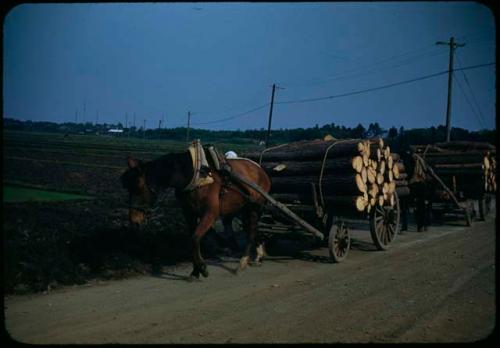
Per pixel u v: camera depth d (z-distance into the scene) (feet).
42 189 60.95
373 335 16.11
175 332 16.15
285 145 33.37
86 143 219.41
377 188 30.58
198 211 24.03
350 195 28.37
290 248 33.71
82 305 19.01
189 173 22.98
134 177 22.82
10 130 375.04
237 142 281.74
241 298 20.51
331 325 17.11
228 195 25.00
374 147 30.94
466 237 39.68
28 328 16.25
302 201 29.78
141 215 22.99
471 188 48.21
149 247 28.68
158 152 162.71
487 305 19.74
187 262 27.66
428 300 20.47
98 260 24.88
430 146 53.57
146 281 23.31
